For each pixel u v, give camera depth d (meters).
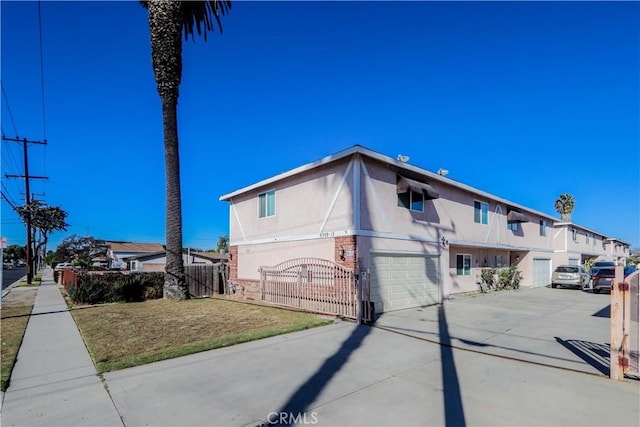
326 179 13.10
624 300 5.70
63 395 4.93
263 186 16.30
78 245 67.62
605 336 8.71
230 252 18.88
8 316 11.42
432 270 15.19
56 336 8.41
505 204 21.34
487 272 19.97
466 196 18.06
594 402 4.79
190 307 13.01
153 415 4.34
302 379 5.56
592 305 14.49
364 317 10.34
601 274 19.69
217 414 4.38
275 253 15.44
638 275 5.78
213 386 5.26
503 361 6.59
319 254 13.11
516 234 22.83
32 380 5.50
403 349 7.37
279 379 5.55
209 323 9.89
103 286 14.80
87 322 10.15
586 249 33.31
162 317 10.88
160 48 14.33
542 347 7.62
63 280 24.52
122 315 11.30
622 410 4.55
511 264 24.78
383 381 5.51
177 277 15.11
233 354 6.90
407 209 14.12
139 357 6.61
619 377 5.61
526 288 22.98
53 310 12.59
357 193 11.90
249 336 8.16
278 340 8.02
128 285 15.31
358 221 11.84
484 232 19.27
